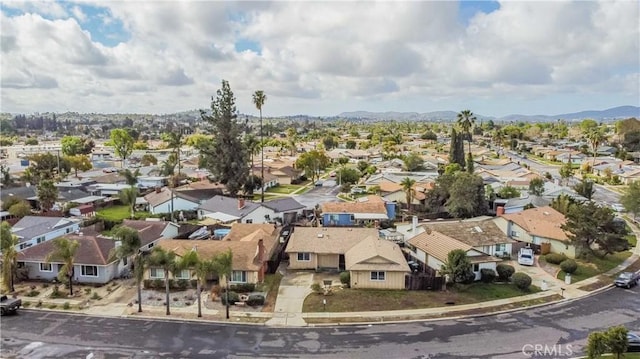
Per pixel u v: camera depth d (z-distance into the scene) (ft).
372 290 153.69
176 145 476.13
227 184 334.44
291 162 490.08
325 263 176.76
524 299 148.25
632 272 175.32
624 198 267.39
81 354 111.96
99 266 157.58
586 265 181.37
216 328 126.72
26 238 189.47
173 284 155.12
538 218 218.59
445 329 126.72
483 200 273.54
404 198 306.96
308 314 135.95
